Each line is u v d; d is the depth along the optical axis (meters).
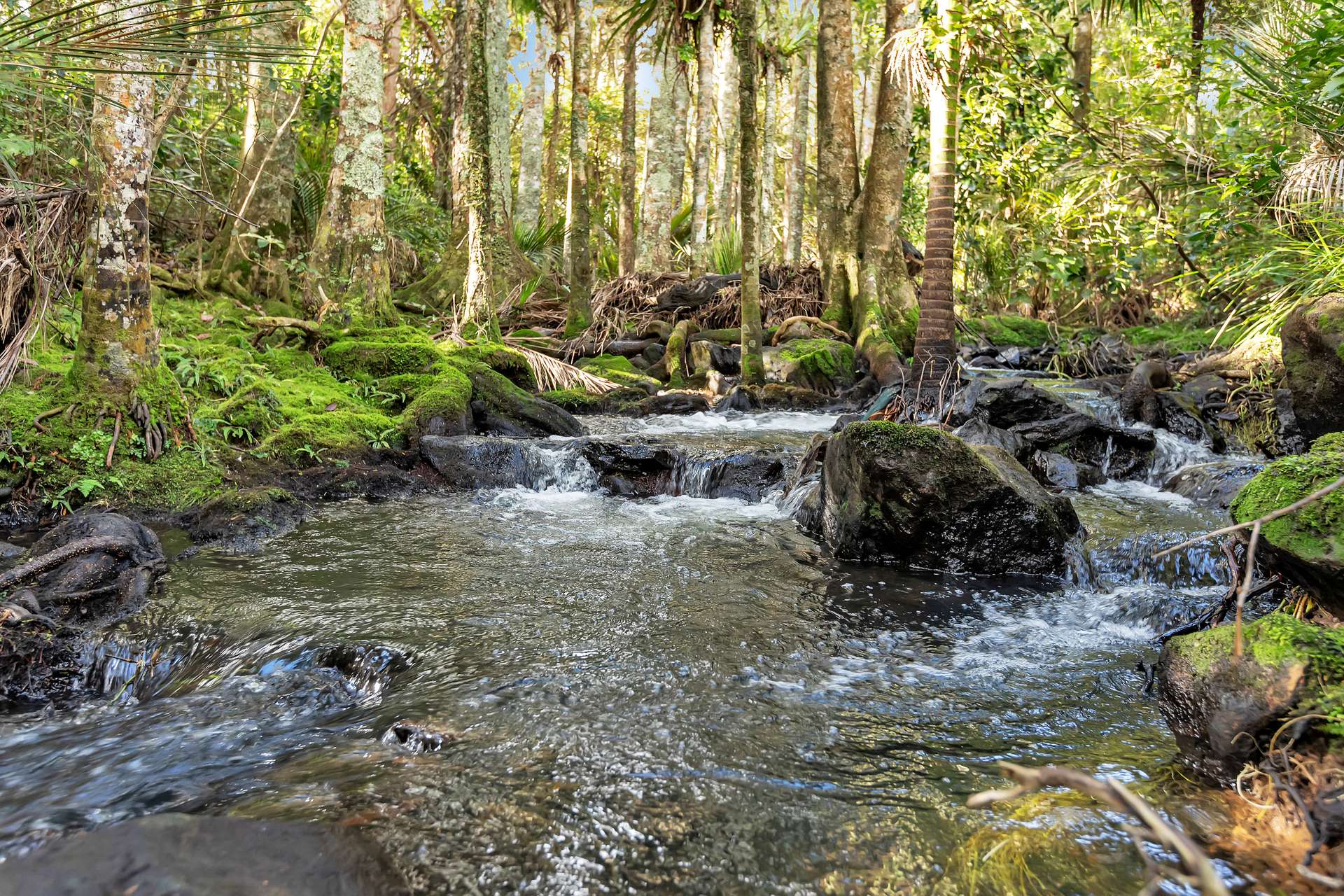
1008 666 3.56
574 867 2.20
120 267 5.85
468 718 3.00
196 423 6.34
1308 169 6.60
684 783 2.60
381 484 6.66
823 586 4.59
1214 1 11.41
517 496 6.77
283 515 5.63
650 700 3.17
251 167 11.16
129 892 1.84
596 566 4.87
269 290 10.22
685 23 15.18
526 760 2.73
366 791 2.54
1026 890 2.12
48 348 6.77
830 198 13.37
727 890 2.13
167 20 3.34
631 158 20.00
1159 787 2.55
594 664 3.48
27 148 4.81
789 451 7.11
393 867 2.16
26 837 2.36
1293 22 6.47
